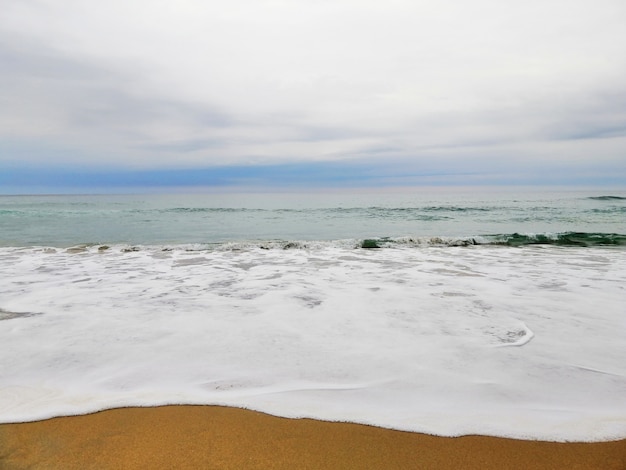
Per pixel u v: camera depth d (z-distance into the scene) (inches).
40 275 254.7
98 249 380.5
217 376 107.7
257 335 140.3
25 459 72.3
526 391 98.9
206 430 82.3
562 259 323.9
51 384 102.7
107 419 86.4
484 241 439.5
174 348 127.9
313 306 179.6
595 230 601.3
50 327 148.2
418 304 182.7
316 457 73.5
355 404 92.9
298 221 793.6
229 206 1258.0
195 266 291.3
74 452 74.5
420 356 121.3
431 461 72.2
